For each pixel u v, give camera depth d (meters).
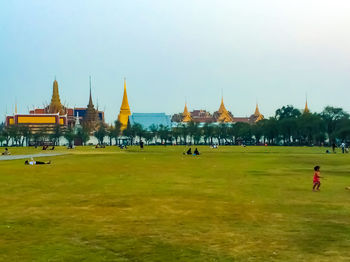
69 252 13.81
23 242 15.05
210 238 15.60
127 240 15.32
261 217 19.39
